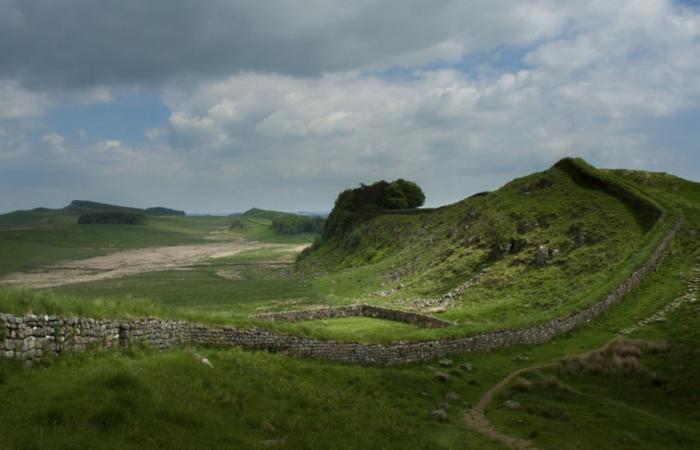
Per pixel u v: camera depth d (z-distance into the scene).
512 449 19.94
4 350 16.70
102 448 13.52
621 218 64.38
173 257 197.38
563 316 41.81
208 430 16.77
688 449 19.92
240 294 84.50
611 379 29.50
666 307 43.22
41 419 14.30
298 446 17.55
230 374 23.64
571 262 58.06
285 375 26.48
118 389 17.31
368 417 22.89
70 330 19.95
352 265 108.31
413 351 34.34
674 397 25.84
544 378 29.70
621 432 21.67
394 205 139.62
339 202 159.88
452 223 91.88
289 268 147.50
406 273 80.12
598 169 83.50
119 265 165.00
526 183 85.94
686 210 66.06
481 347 37.12
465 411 25.45
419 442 20.34
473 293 59.22
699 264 50.78
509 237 69.44
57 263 169.38
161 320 26.05
